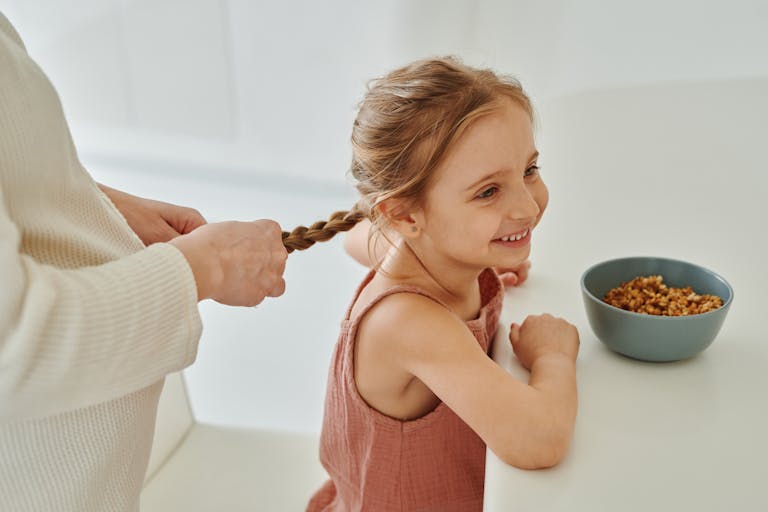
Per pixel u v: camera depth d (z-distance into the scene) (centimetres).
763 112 138
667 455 60
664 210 104
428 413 90
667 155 121
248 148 275
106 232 66
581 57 230
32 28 273
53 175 60
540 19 228
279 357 190
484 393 70
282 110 266
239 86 265
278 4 248
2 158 54
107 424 64
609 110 142
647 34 221
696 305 75
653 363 73
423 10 236
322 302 211
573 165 118
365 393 88
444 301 86
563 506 56
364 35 246
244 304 70
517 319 83
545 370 70
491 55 236
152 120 280
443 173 76
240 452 111
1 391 49
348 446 94
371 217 85
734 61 216
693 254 92
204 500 102
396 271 86
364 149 82
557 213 104
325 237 86
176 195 267
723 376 70
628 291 79
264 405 172
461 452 92
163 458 108
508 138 75
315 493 104
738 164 117
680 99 146
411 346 78
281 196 266
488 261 80
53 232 59
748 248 93
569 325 77
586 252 94
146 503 102
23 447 59
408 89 77
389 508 94
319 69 256
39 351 49
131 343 55
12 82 55
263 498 103
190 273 59
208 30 259
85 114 284
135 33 266
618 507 56
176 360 60
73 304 51
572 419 64
